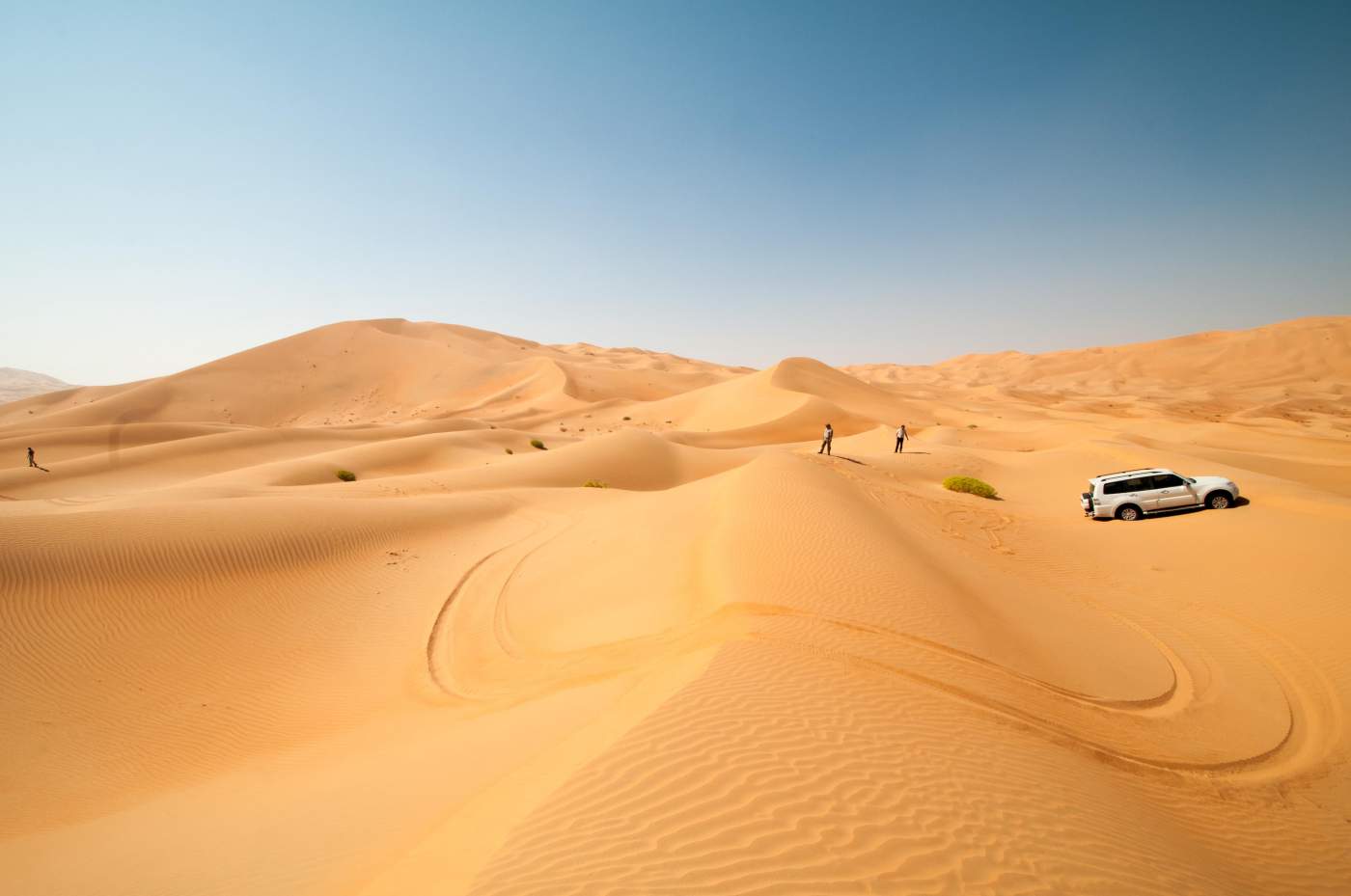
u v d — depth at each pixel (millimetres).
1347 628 11000
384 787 6676
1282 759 7828
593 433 79188
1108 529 19172
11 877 6574
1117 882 4250
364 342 139875
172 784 9305
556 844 4016
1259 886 5289
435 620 14445
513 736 7156
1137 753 7617
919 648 9188
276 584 15750
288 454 57594
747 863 3887
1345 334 157625
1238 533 16547
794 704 6285
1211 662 10602
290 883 4781
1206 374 166375
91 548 14656
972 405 110938
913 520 19078
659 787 4656
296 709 11383
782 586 10969
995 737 6590
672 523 17953
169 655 12609
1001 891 3865
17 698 10836
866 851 4105
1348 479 30609
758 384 89125
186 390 110688
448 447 51688
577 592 14242
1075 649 10742
